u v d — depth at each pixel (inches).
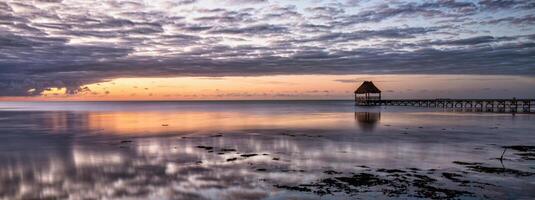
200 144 927.0
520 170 597.9
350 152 782.5
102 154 778.2
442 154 751.7
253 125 1529.3
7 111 3587.6
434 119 1758.1
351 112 2625.5
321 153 772.0
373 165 645.3
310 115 2333.9
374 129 1283.2
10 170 622.2
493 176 558.9
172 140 1018.1
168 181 540.1
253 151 805.9
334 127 1381.6
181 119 2015.3
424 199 451.5
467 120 1674.5
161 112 3073.3
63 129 1414.9
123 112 3142.2
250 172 594.6
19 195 477.4
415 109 2979.8
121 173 592.4
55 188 506.9
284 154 762.8
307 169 615.2
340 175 571.2
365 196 463.2
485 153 761.6
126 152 803.4
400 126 1392.7
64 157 745.6
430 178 548.7
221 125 1545.3
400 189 492.1
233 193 479.5
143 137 1101.7
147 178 558.3
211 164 660.7
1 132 1299.2
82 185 521.3
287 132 1213.1
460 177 553.3
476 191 482.0
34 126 1573.6
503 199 450.9
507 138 1005.2
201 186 512.4
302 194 473.1
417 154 753.0
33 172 604.4
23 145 933.8
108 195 474.6
